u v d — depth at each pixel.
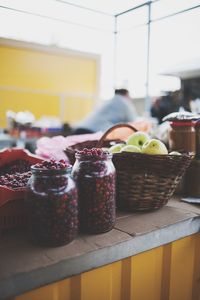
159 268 0.92
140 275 0.86
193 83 2.09
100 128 2.13
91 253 0.71
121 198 0.97
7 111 3.91
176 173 0.96
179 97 2.12
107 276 0.79
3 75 3.98
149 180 0.93
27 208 0.73
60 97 4.58
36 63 4.23
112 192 0.81
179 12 1.38
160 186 0.95
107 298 0.80
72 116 4.74
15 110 4.18
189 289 1.03
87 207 0.78
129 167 0.92
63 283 0.71
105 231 0.81
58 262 0.66
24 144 2.95
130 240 0.78
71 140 1.44
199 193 1.15
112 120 2.16
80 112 4.81
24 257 0.67
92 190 0.77
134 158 0.89
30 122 3.42
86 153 0.80
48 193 0.70
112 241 0.76
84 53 4.45
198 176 1.14
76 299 0.73
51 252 0.70
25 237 0.78
